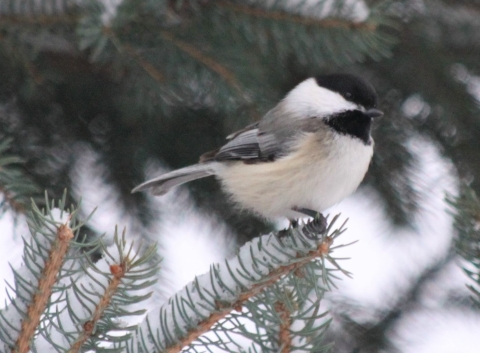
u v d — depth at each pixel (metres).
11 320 3.35
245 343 3.50
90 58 3.49
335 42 3.47
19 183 3.44
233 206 3.53
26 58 3.49
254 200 3.48
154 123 3.53
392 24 3.50
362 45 3.47
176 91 3.49
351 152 3.47
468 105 3.54
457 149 3.54
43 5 3.47
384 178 3.54
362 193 3.54
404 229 3.54
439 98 3.54
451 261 3.54
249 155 3.48
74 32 3.48
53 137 3.52
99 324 3.35
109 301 3.35
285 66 3.53
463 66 3.54
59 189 3.50
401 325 3.53
